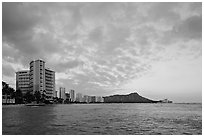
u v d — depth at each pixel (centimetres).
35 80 16650
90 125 3662
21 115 5675
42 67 16938
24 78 18062
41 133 2836
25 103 14162
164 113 7188
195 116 5766
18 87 18112
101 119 4819
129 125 3681
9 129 3148
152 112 7875
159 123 3994
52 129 3166
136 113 7175
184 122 4106
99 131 3027
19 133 2833
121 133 2880
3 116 5306
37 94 15462
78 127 3391
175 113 7125
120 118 5072
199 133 2969
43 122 4069
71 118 5006
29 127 3334
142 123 3981
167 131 3058
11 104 12556
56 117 5253
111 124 3812
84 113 6988
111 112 7794
